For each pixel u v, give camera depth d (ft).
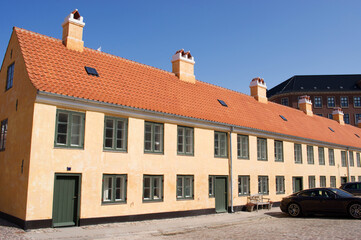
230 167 60.34
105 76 49.85
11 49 48.75
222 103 67.67
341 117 123.34
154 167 48.29
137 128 47.01
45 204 37.52
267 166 69.21
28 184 36.55
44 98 38.42
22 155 39.22
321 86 209.46
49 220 37.63
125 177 44.88
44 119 38.52
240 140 64.23
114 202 43.32
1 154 46.37
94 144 42.37
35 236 33.50
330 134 98.48
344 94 206.80
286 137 75.36
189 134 54.90
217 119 59.00
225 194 59.47
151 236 36.73
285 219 51.85
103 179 42.75
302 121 93.50
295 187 77.25
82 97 41.24
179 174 51.57
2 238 32.22
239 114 68.13
